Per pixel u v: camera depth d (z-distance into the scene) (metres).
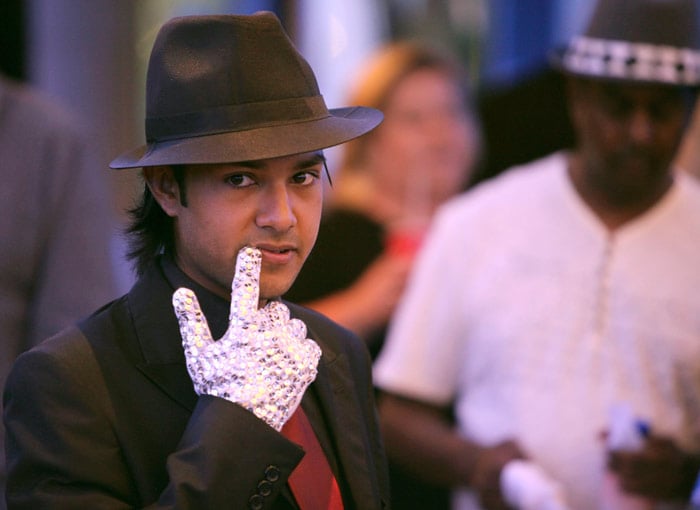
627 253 7.95
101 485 4.46
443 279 8.37
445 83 10.83
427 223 10.45
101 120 11.52
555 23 13.05
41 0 11.16
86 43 11.39
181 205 4.56
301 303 10.06
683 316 7.84
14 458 4.49
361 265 10.20
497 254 8.21
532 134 11.18
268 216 4.46
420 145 10.60
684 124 7.82
